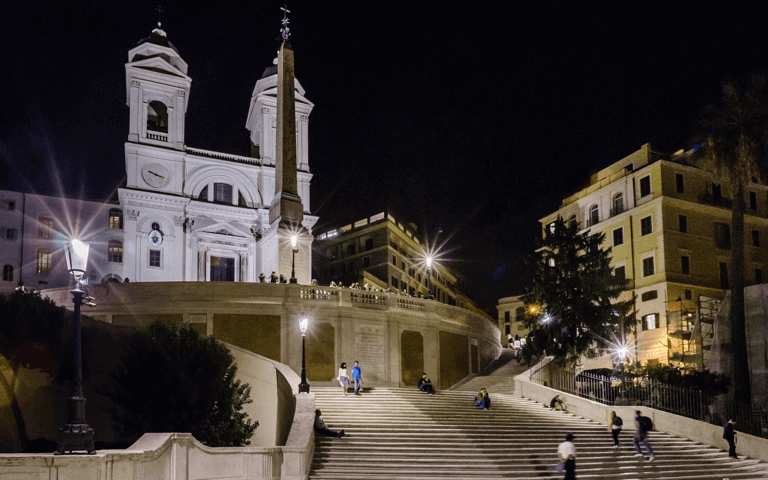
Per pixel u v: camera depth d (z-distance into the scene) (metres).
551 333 37.59
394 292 41.84
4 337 20.56
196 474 16.38
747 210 55.56
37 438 20.73
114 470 13.37
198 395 21.41
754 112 34.84
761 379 35.44
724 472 24.22
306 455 19.50
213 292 33.84
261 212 56.59
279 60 48.56
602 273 38.56
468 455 22.02
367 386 35.03
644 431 24.53
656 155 55.31
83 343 22.12
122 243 55.19
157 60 55.34
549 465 22.02
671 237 50.94
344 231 81.75
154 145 53.81
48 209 53.91
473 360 43.09
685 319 45.81
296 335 33.88
